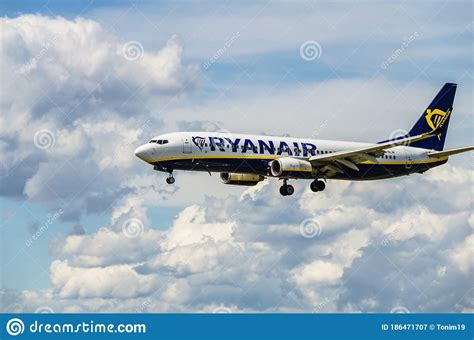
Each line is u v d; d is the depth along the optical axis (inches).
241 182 5137.8
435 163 5472.4
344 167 5088.6
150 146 4544.8
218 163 4645.7
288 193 5103.3
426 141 5502.0
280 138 4904.0
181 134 4608.8
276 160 4766.2
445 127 5556.1
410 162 5374.0
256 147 4753.9
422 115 5497.1
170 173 4635.8
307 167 4785.9
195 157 4586.6
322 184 5182.1
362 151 4731.8
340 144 5093.5
